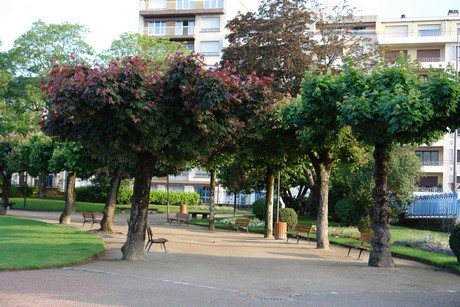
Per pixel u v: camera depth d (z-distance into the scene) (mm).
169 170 24672
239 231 27516
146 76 12695
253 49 31812
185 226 29828
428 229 31094
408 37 53031
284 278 12062
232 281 11250
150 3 60156
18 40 44000
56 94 11609
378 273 13359
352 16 33375
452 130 13312
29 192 50344
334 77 14906
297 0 32625
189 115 13023
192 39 59250
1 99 43250
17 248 14547
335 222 33344
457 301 9766
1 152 30156
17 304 7992
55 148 24062
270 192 24250
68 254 13523
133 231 14250
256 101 13398
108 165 21281
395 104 11969
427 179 51562
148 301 8617
